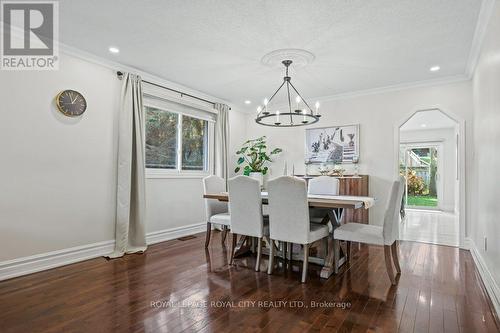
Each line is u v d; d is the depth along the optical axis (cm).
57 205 311
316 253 346
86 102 337
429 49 317
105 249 355
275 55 334
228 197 332
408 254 357
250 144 614
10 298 230
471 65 356
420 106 432
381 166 461
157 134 437
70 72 323
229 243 416
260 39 296
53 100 309
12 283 261
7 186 275
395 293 241
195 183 492
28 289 248
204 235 470
